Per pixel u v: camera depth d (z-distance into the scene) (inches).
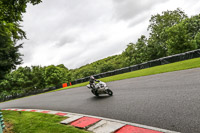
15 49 428.8
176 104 181.5
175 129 126.4
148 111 180.9
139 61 1654.8
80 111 253.4
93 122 176.9
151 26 1722.4
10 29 374.6
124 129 143.7
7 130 187.3
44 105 404.2
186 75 345.7
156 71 565.9
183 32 1090.1
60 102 397.4
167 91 249.0
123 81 522.9
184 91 225.9
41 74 1891.0
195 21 1289.4
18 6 231.1
